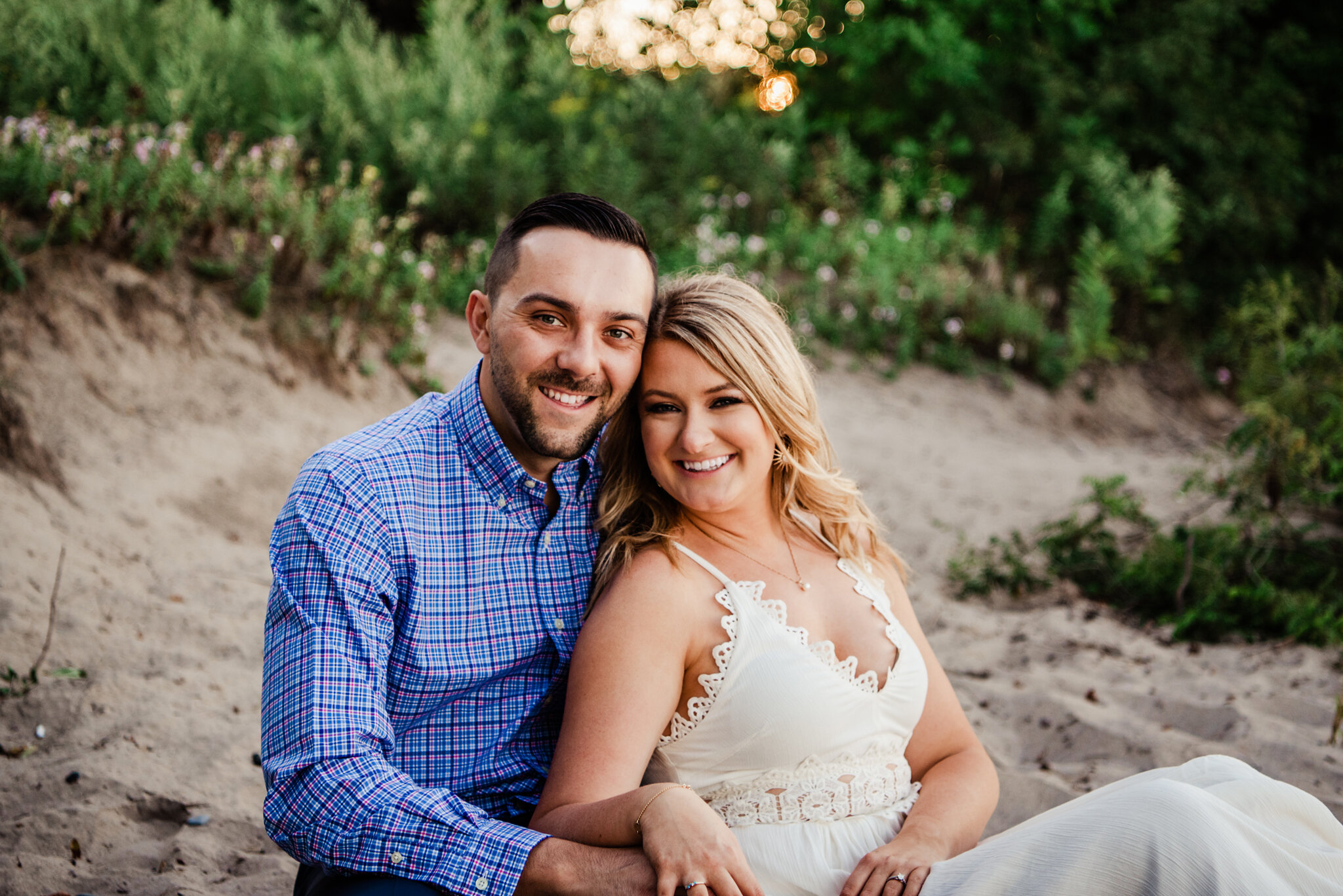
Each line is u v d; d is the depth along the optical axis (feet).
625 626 6.24
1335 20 40.29
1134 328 34.60
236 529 14.94
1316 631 14.28
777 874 6.16
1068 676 12.86
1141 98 38.47
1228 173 37.58
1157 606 15.74
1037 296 33.60
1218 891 5.12
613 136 30.53
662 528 6.70
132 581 12.81
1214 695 12.31
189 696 10.57
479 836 5.56
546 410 6.35
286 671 5.85
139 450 15.19
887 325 30.30
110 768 9.14
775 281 30.17
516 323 6.28
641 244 6.57
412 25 35.09
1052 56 38.34
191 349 17.10
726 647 6.30
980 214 35.76
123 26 24.49
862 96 38.42
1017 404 29.66
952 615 15.16
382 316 19.94
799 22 38.83
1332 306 23.76
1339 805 9.60
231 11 29.30
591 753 6.01
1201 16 38.55
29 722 9.86
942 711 7.18
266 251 19.25
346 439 6.51
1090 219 35.68
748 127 35.19
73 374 15.60
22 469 14.01
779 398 6.65
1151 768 10.51
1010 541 18.61
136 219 17.76
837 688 6.32
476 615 6.35
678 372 6.56
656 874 5.38
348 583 5.96
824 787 6.33
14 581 11.94
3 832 8.21
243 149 23.88
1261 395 19.93
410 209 24.89
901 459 23.38
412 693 6.21
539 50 33.01
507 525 6.50
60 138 18.13
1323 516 18.51
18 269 15.76
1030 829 5.74
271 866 8.16
